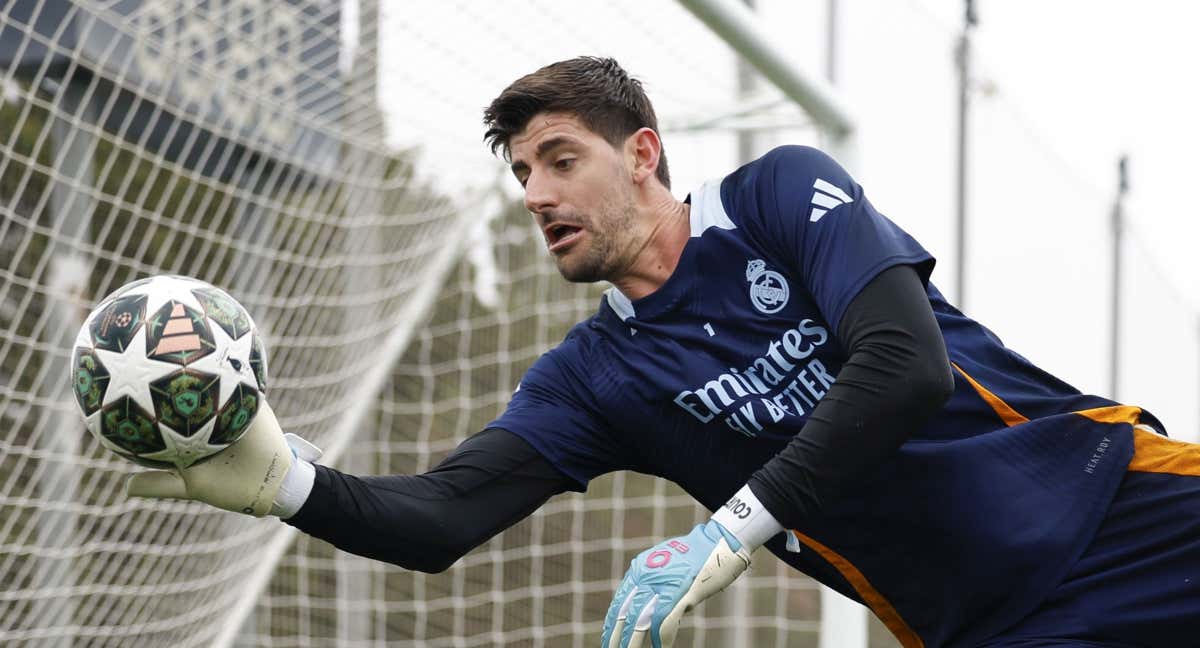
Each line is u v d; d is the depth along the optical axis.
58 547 16.80
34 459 17.31
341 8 19.25
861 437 8.15
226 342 8.45
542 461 9.97
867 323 8.33
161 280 8.66
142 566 18.41
